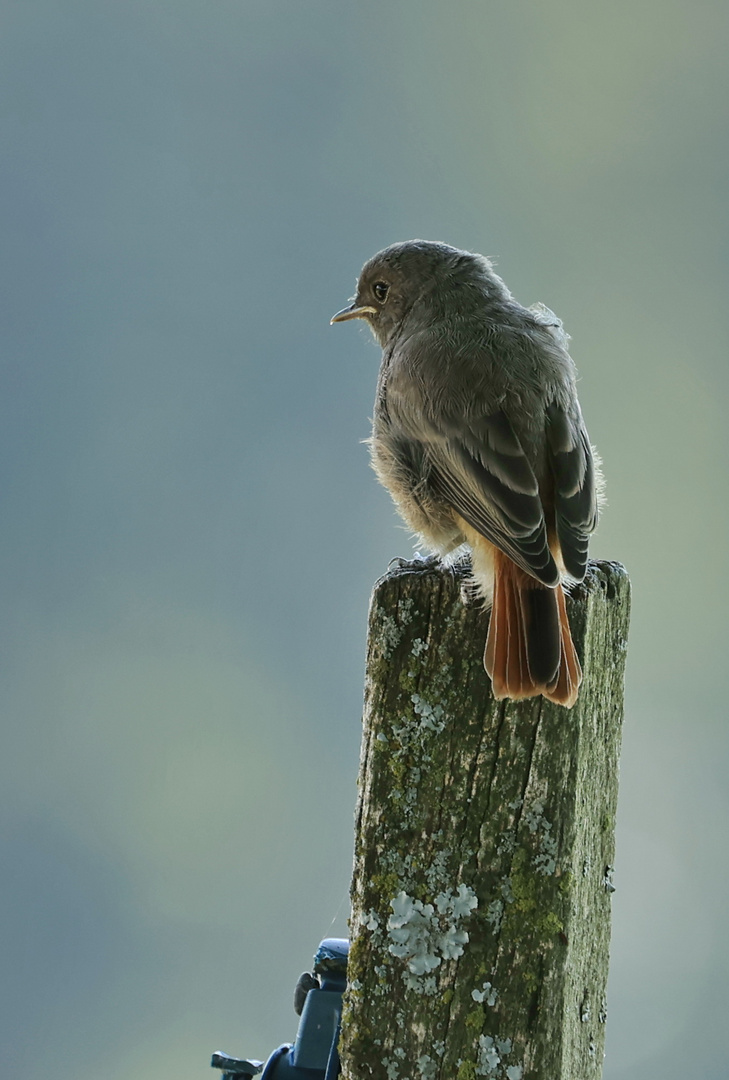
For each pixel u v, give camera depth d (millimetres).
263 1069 7176
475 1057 6375
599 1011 7066
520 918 6430
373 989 6508
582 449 8406
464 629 6625
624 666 7398
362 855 6613
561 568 7770
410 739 6609
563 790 6477
